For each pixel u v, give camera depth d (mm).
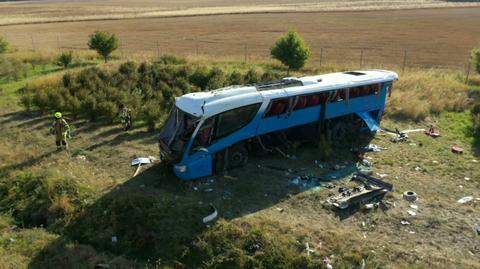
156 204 12109
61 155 16016
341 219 11719
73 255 10797
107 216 11961
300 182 13672
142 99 21891
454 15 75938
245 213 11961
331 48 44281
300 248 10391
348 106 16641
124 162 15359
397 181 13812
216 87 22703
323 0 134875
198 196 12898
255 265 9992
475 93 23266
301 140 16438
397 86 23875
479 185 13578
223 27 63875
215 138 13555
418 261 9898
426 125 18953
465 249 10477
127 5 131375
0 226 12086
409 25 63031
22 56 35906
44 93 20953
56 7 128000
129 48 46250
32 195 13242
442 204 12398
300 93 14828
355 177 13906
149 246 11047
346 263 9875
